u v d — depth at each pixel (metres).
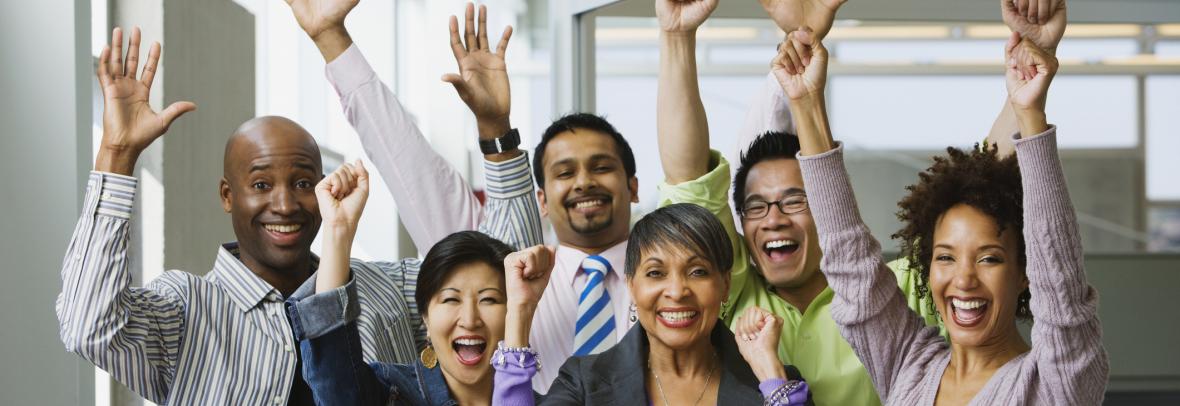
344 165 2.75
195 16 4.86
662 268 2.59
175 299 2.92
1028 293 2.48
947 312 2.42
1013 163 2.42
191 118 4.80
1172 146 8.11
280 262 3.05
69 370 3.60
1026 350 2.45
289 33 7.30
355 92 3.54
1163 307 7.06
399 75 9.62
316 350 2.59
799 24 2.99
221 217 5.16
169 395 2.87
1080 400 2.27
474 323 2.69
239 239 3.08
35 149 3.64
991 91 7.87
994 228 2.38
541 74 11.66
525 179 3.39
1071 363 2.26
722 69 6.19
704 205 3.23
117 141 2.73
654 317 2.60
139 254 4.50
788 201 3.07
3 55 3.65
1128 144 8.12
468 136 10.80
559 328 3.29
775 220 3.06
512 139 3.39
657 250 2.59
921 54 7.48
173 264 4.59
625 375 2.62
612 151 3.41
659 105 3.30
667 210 2.65
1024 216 2.28
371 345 3.04
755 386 2.60
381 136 3.56
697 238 2.58
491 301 2.72
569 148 3.38
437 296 2.72
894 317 2.53
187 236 4.75
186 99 4.74
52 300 3.61
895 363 2.54
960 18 4.51
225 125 5.21
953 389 2.42
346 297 2.61
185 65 4.73
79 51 3.71
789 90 2.57
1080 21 4.53
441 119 9.71
